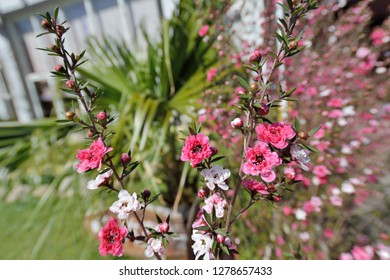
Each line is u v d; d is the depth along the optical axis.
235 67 0.32
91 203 0.33
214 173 0.14
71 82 0.14
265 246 0.29
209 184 0.14
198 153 0.13
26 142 0.48
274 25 0.32
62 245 0.39
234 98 0.28
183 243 0.29
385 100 0.37
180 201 0.37
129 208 0.14
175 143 0.38
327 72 0.36
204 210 0.15
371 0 0.37
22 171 0.50
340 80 0.35
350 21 0.37
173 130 0.36
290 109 0.32
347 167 0.33
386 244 0.27
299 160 0.13
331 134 0.33
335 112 0.32
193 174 0.35
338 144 0.33
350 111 0.33
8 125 0.49
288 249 0.27
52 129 0.44
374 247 0.25
